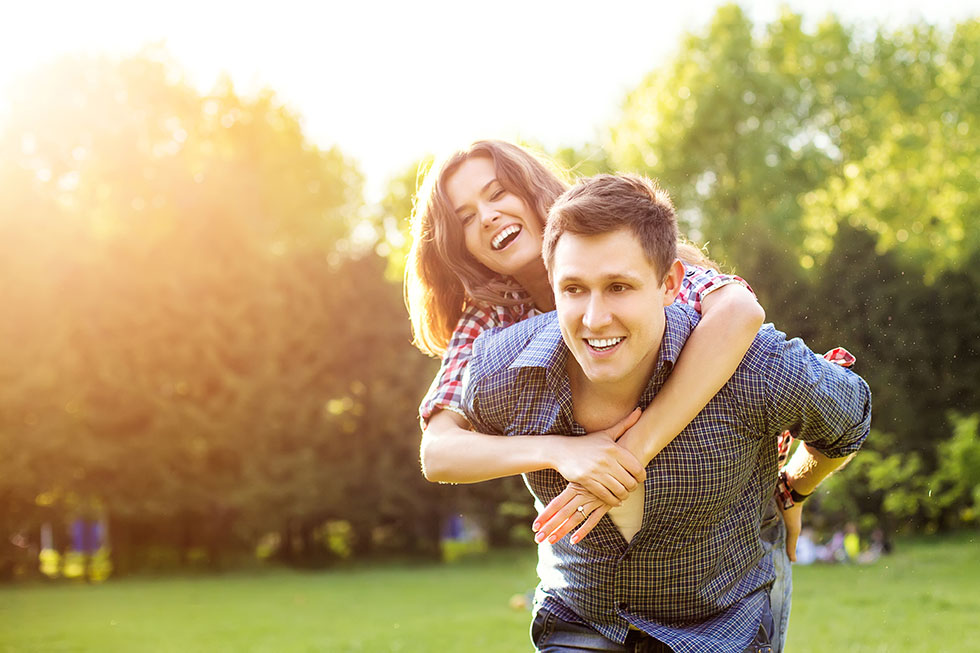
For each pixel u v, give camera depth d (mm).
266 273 25953
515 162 2828
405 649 8531
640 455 1985
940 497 15203
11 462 23062
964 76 24531
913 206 20938
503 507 21062
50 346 23359
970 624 7648
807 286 18375
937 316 17922
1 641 10367
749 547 2227
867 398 2176
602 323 1880
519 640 8906
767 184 22906
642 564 2146
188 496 25156
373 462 28766
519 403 2146
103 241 24297
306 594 17531
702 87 23984
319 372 28125
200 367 25219
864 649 6762
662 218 1932
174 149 26875
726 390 2043
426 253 2965
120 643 10055
